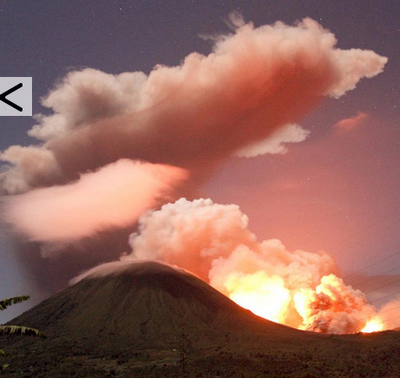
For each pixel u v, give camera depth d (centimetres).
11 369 15500
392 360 16125
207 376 13900
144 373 14488
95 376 14200
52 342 19650
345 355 16988
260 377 13612
